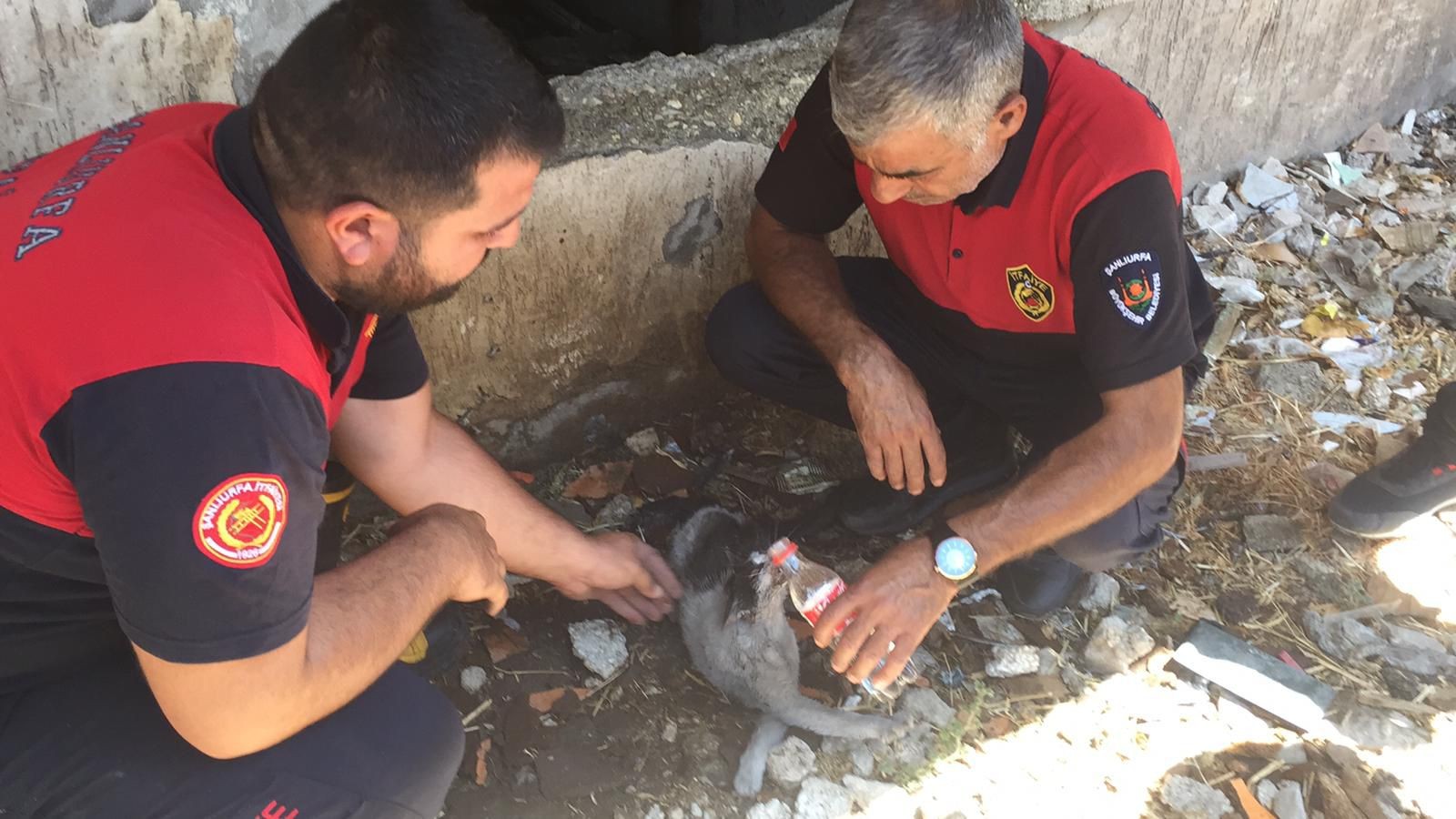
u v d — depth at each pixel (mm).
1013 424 2678
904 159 1898
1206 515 2863
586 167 2557
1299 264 3732
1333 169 4121
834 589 2154
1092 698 2436
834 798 2219
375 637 1663
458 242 1470
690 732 2354
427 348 2639
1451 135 4359
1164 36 3496
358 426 2059
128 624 1376
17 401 1327
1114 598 2625
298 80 1330
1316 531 2842
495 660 2461
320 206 1398
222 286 1339
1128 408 2064
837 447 3023
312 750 1689
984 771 2287
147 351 1288
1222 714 2404
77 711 1644
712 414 3121
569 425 2971
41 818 1613
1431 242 3805
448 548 1820
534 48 4711
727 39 4480
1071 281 2139
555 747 2305
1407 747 2340
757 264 2557
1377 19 3949
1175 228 2014
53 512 1430
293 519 1411
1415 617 2635
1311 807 2238
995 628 2566
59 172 1519
